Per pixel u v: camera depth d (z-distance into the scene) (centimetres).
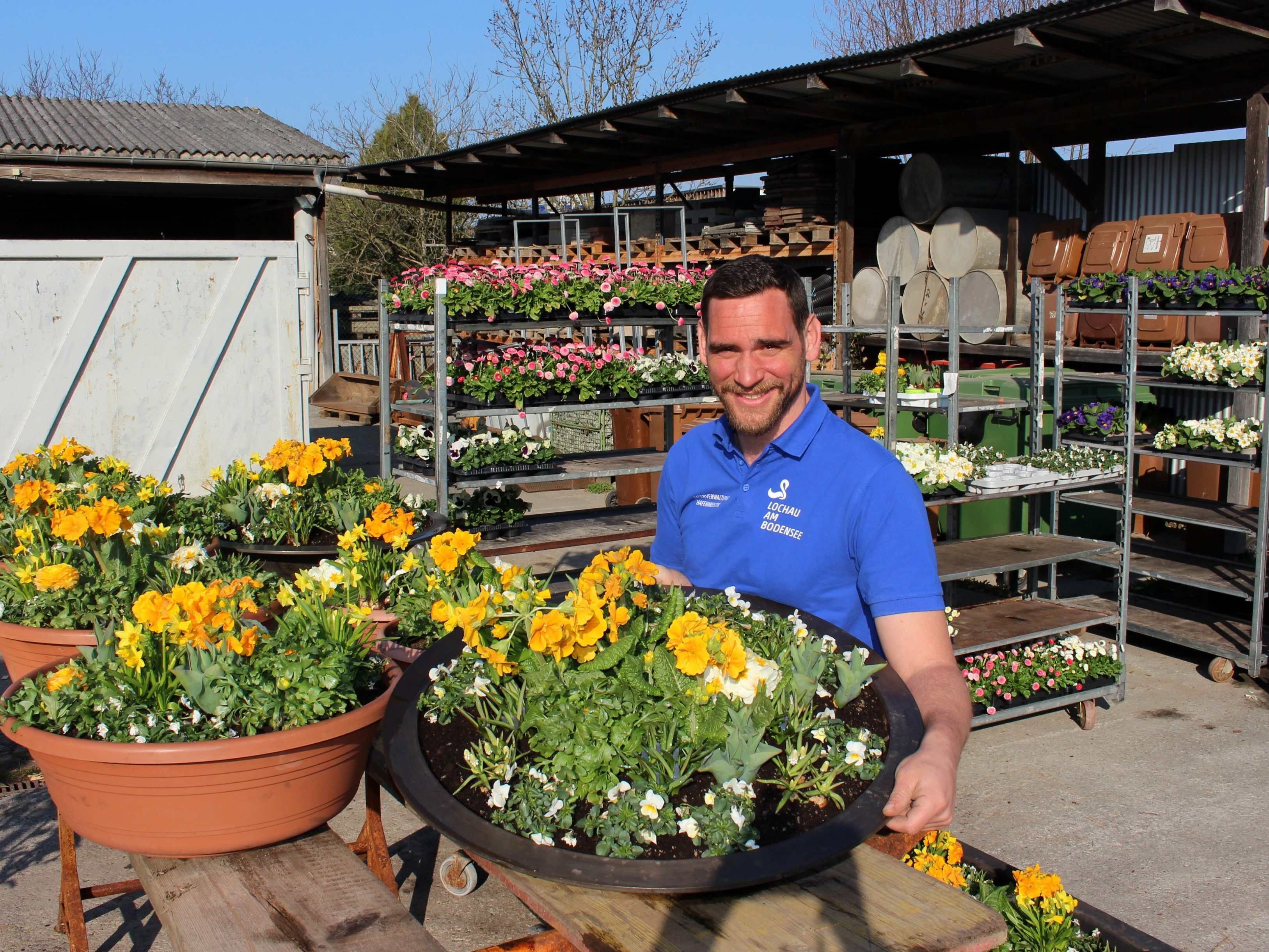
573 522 604
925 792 145
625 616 172
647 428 883
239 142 1412
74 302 640
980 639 470
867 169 1009
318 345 1500
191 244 667
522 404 556
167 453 679
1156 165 862
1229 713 509
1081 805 415
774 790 160
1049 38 619
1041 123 770
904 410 639
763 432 210
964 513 729
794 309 203
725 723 163
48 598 263
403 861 366
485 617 171
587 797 157
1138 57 659
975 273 845
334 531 393
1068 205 945
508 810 155
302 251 1152
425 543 364
